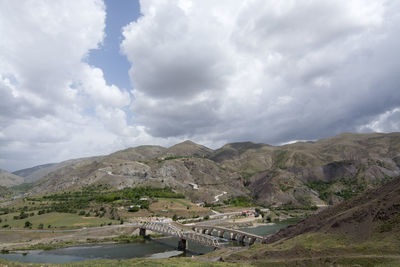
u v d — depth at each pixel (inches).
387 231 3137.3
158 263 3198.8
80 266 2992.1
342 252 3056.1
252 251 4057.6
